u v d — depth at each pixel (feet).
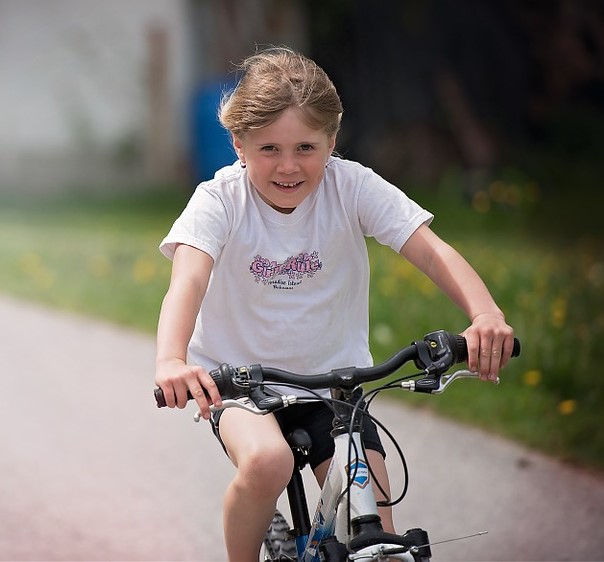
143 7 138.31
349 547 21.15
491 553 35.22
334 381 22.20
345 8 132.77
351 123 132.57
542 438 44.04
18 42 138.82
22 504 39.93
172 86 138.41
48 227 104.42
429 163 132.57
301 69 24.26
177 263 25.07
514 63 135.23
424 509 38.52
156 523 38.42
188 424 48.55
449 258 25.61
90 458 44.45
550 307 59.36
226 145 130.41
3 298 73.82
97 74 139.33
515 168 130.93
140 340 62.54
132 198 127.95
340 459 22.53
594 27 135.54
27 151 139.33
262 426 24.97
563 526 36.91
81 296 73.26
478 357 23.26
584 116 136.98
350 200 26.37
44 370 56.65
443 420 46.55
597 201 117.39
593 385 48.29
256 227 26.03
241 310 26.53
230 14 137.59
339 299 26.73
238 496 24.40
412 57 133.39
